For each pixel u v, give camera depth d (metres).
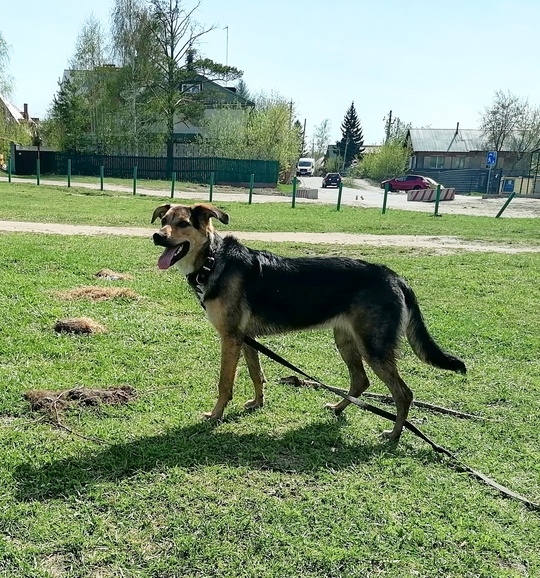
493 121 28.66
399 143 30.75
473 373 2.57
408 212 11.70
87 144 21.78
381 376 1.90
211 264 1.94
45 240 5.44
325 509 1.45
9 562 1.20
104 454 1.66
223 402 1.97
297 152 24.19
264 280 1.95
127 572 1.19
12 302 3.16
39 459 1.61
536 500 1.56
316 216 10.02
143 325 2.93
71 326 2.76
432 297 4.00
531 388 2.40
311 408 2.12
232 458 1.70
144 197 12.44
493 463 1.76
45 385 2.12
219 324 1.95
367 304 1.90
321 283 1.93
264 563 1.24
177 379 2.29
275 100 23.92
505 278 4.73
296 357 2.69
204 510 1.41
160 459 1.66
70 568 1.20
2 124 20.56
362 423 2.02
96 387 2.13
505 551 1.33
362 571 1.23
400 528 1.38
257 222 8.57
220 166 19.17
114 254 4.90
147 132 21.80
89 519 1.35
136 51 20.86
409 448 1.85
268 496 1.49
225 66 20.39
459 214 11.95
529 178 21.95
